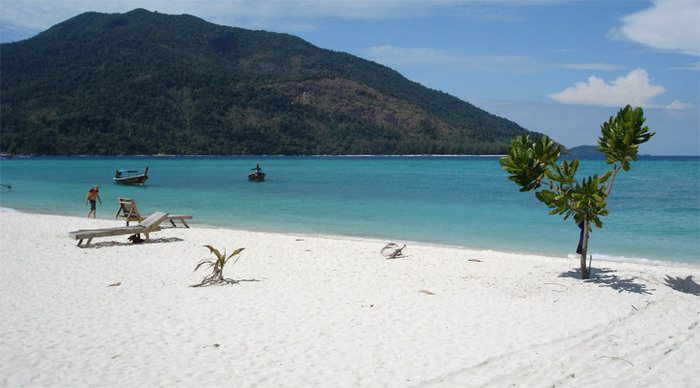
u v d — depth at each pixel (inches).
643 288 457.7
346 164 4493.1
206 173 2876.5
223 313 384.2
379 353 310.7
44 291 442.3
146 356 304.7
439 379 277.4
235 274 514.3
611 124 461.1
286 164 4448.8
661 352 314.5
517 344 325.1
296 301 417.4
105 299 418.6
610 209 1161.4
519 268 553.6
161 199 1409.9
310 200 1401.3
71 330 345.7
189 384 270.1
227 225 938.1
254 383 271.4
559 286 469.7
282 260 586.6
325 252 639.8
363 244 704.4
